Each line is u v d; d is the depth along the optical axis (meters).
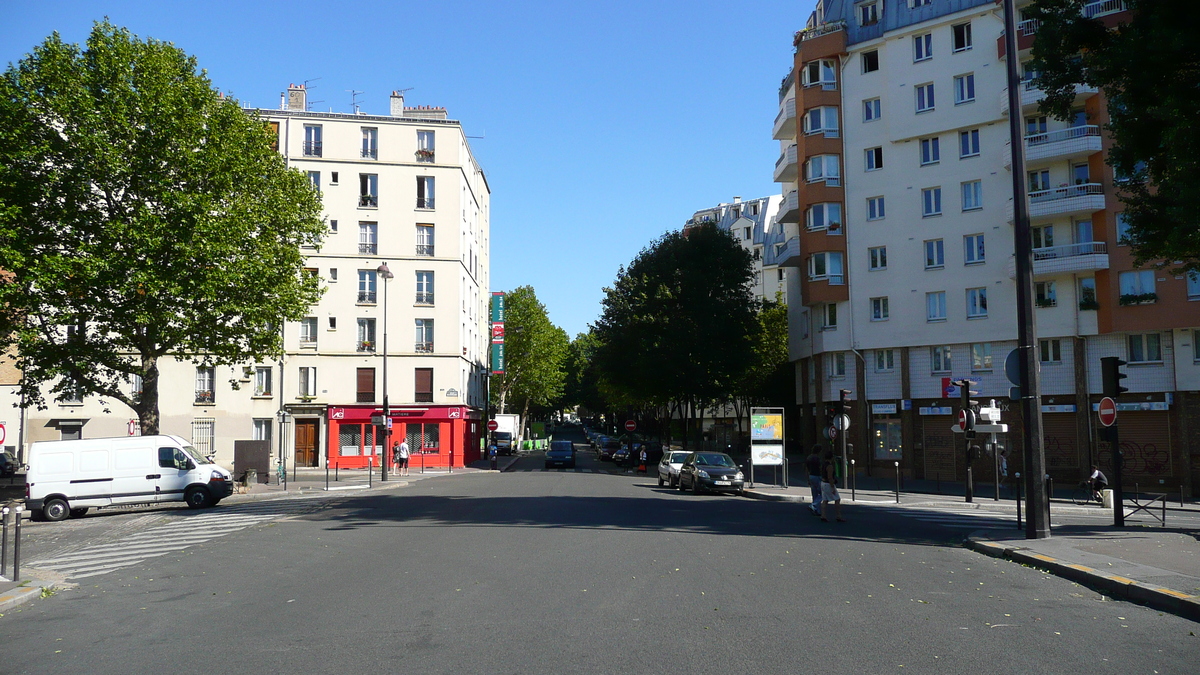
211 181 28.77
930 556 13.04
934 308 41.00
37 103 26.67
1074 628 7.86
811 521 19.06
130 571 12.79
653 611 8.69
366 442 51.22
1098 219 36.38
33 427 45.53
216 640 7.83
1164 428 34.12
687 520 19.03
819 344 45.19
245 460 34.69
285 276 30.66
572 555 13.08
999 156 39.62
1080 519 20.84
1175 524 18.84
